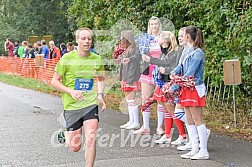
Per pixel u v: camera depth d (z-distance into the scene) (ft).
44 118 40.81
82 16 63.21
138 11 49.19
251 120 36.94
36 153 27.76
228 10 36.76
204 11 41.52
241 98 39.68
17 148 29.01
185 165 24.62
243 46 35.55
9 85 76.28
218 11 38.42
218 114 39.50
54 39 127.75
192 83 25.26
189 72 25.26
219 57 39.11
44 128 35.78
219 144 28.96
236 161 25.08
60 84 21.72
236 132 32.65
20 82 78.69
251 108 38.29
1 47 137.28
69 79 21.83
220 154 26.58
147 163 25.16
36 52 86.43
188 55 25.38
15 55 104.99
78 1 62.23
